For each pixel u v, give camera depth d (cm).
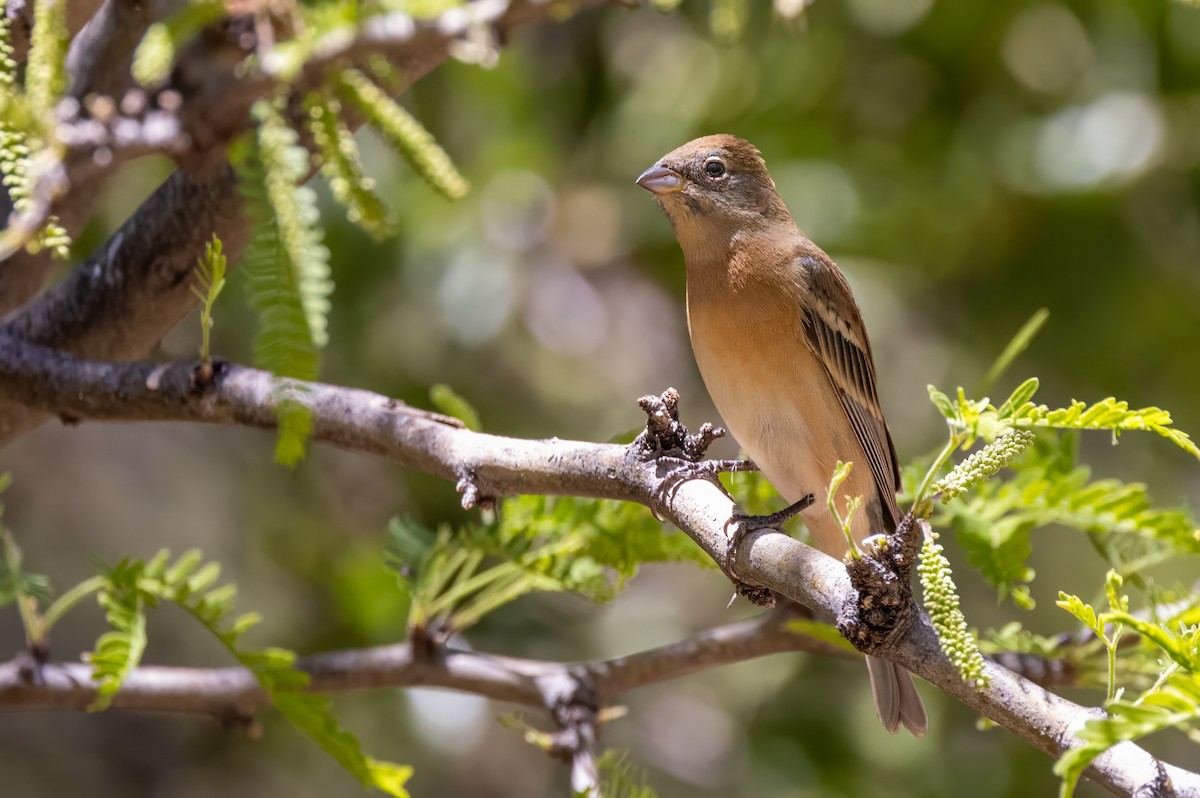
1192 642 400
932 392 432
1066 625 1235
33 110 391
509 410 1255
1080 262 1195
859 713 1119
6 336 586
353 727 1127
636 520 704
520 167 1217
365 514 1205
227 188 620
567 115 1255
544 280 1312
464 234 1203
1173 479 1237
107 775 1298
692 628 1299
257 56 395
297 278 384
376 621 993
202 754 1301
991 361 1233
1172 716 359
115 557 1362
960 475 419
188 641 1312
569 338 1326
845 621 431
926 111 1198
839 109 1191
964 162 1176
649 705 1278
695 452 525
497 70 1195
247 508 1305
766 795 1109
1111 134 1169
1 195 677
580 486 533
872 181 1188
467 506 541
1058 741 403
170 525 1376
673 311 1416
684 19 1241
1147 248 1192
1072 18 1201
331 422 561
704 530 500
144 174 1109
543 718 1277
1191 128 1169
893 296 1248
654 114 1220
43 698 688
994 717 413
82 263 657
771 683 1180
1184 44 1159
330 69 375
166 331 667
